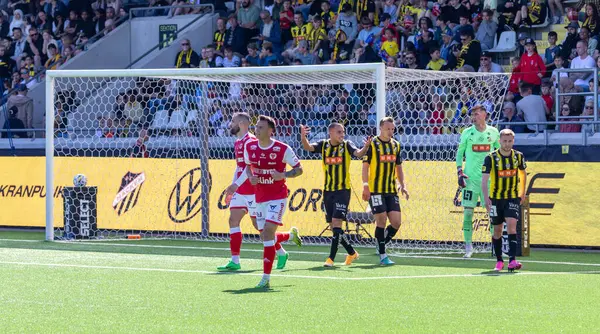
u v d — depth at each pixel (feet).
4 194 117.29
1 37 172.14
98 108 135.74
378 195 74.69
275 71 87.61
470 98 107.24
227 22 147.95
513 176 69.31
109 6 164.76
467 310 50.67
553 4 127.54
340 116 117.70
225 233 102.32
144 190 107.76
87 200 101.55
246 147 60.54
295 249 89.20
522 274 68.18
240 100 124.57
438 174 92.63
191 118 124.98
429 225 92.48
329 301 53.88
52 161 97.50
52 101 97.14
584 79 112.88
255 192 64.64
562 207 90.43
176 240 100.42
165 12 159.63
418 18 131.23
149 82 136.56
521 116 113.91
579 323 46.57
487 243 88.53
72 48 158.92
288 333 43.73
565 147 95.55
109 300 54.39
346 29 134.72
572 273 69.00
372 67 83.30
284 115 121.49
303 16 143.95
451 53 123.03
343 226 95.20
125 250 87.40
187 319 47.60
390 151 74.64
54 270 70.13
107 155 122.62
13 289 59.31
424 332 44.01
